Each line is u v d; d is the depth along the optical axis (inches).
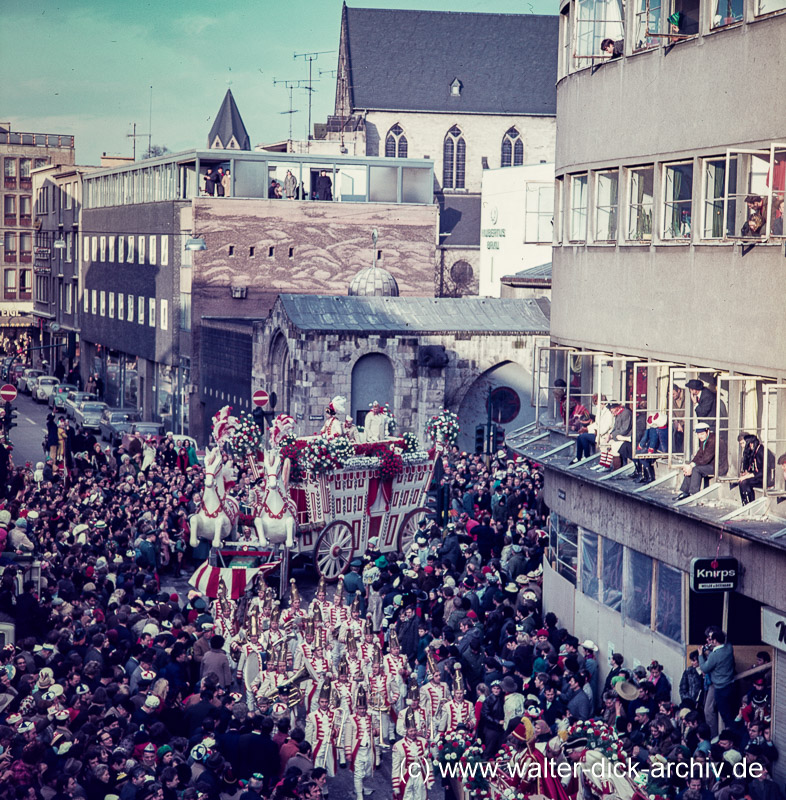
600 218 1024.2
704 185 863.7
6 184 5871.1
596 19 1021.8
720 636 785.6
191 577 1262.3
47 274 4800.7
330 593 1266.0
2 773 602.9
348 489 1300.4
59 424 2037.4
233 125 5172.2
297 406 2037.4
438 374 2068.2
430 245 2994.6
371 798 778.2
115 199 3681.1
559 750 657.0
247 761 684.1
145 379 3294.8
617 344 987.9
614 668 807.1
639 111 943.0
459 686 774.5
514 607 1043.3
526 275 2417.6
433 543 1256.2
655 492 864.3
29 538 1160.2
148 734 675.4
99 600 967.0
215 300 2827.3
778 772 705.6
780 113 767.7
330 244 2915.8
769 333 772.0
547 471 1088.8
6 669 766.5
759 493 772.0
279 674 855.7
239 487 1486.2
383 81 4033.0
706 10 849.5
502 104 4074.8
